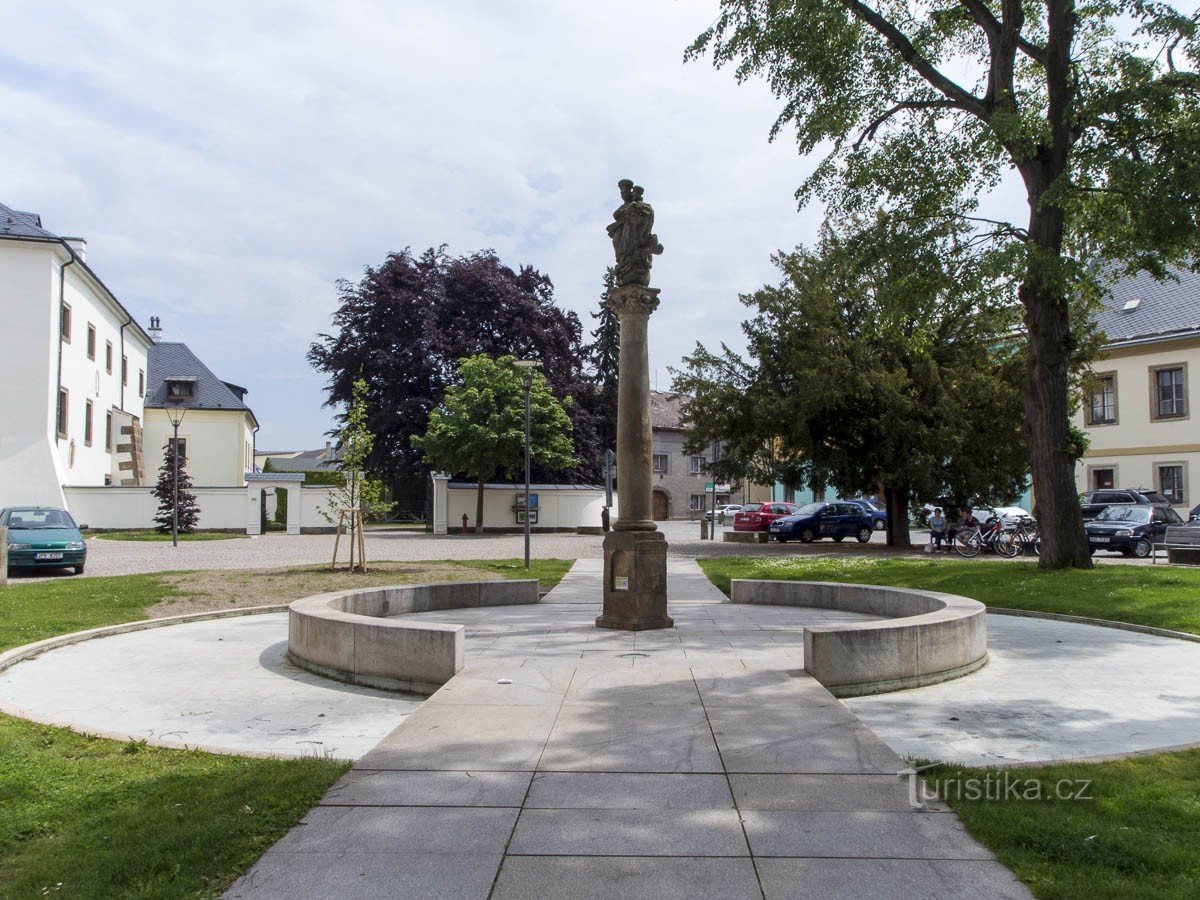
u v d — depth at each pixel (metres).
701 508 68.44
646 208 11.24
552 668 7.99
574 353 51.72
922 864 3.88
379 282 46.59
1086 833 4.17
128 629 12.09
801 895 3.58
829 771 5.10
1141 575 16.02
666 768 5.15
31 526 20.20
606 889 3.63
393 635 8.09
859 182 18.89
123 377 44.22
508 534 40.53
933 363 28.42
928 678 8.34
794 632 10.78
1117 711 7.27
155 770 5.36
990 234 18.09
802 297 29.70
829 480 31.11
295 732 6.62
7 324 32.41
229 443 52.94
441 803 4.61
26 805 4.71
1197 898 3.48
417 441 39.81
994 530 26.77
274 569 20.02
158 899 3.55
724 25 18.80
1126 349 39.19
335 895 3.60
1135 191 15.52
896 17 19.94
